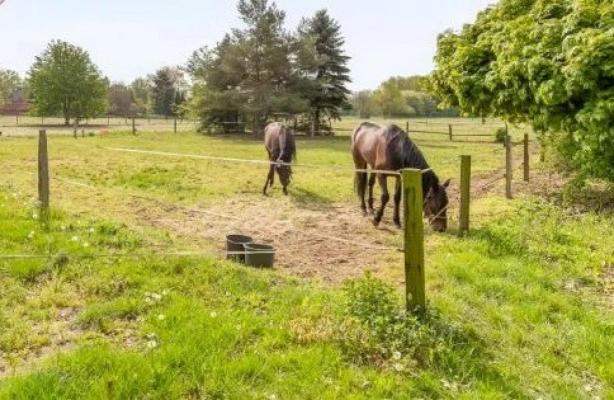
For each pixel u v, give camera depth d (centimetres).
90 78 4747
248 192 1103
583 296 527
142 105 7244
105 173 1272
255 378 332
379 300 416
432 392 336
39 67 4741
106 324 389
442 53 1130
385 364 360
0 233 546
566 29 752
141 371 320
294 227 810
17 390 294
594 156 756
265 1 3284
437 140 2658
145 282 463
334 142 2759
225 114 3341
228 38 3347
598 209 859
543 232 723
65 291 440
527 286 535
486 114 976
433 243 682
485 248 646
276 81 3359
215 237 729
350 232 784
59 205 748
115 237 583
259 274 521
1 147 1767
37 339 366
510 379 364
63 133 2841
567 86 717
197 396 311
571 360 403
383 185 802
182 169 1380
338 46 3700
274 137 1104
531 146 2088
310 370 343
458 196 1031
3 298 421
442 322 411
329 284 536
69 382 307
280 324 402
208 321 392
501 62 847
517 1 1026
